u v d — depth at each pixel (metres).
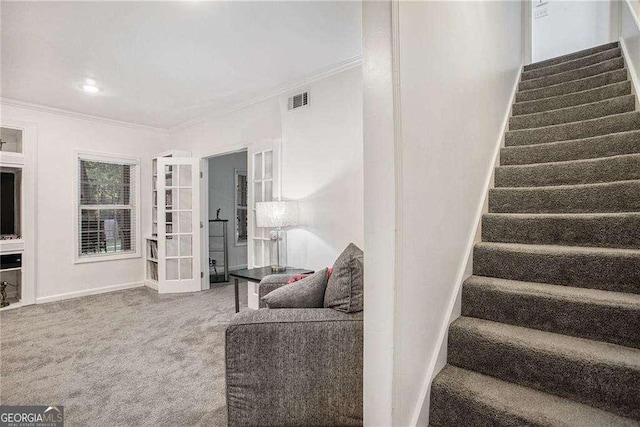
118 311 3.92
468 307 1.77
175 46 2.86
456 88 1.79
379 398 1.24
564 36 4.24
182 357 2.64
